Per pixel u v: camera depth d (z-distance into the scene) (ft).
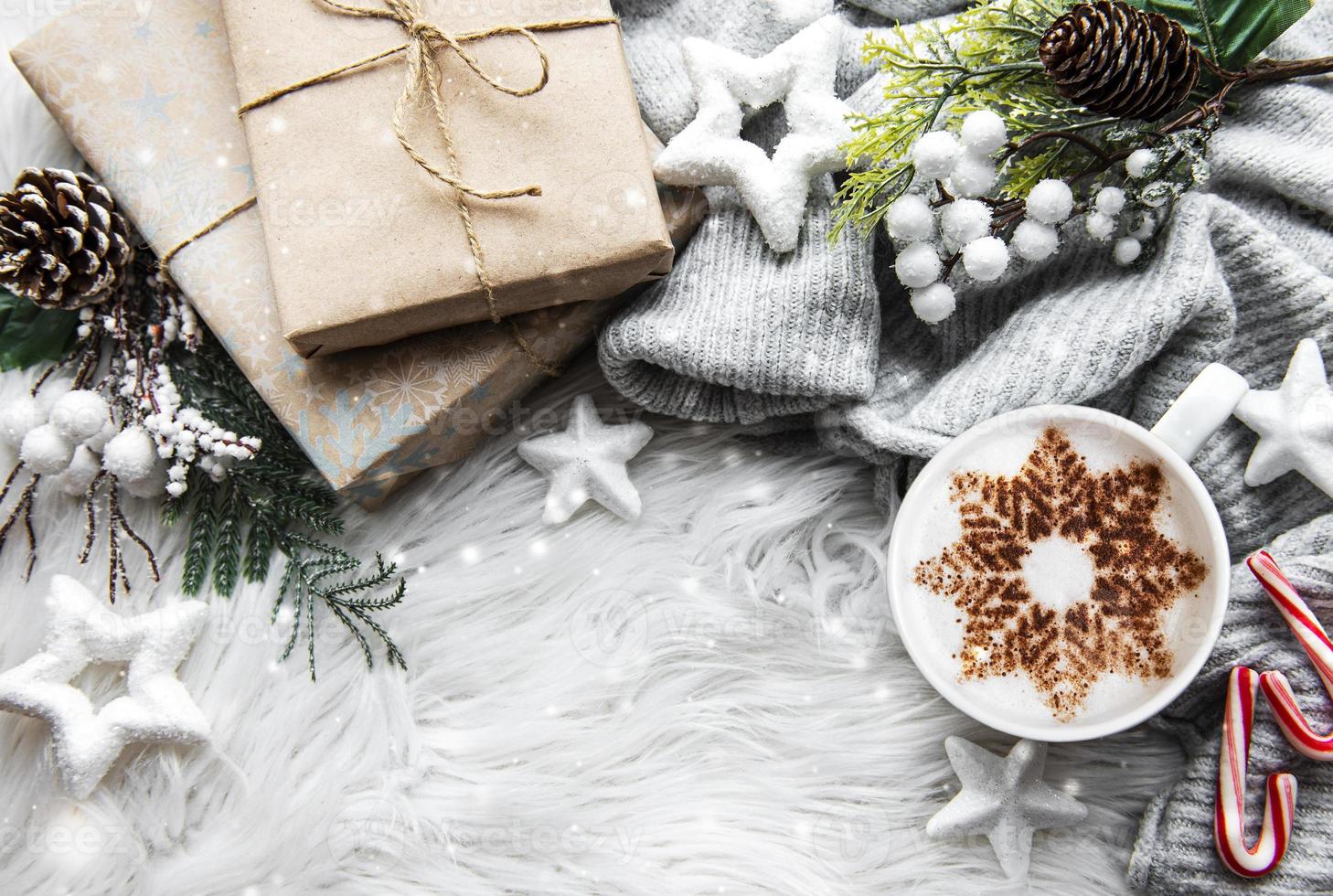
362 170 2.02
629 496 2.18
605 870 2.17
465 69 2.03
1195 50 1.94
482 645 2.20
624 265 2.03
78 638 2.14
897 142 2.01
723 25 2.18
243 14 2.04
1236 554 2.12
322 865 2.16
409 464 2.14
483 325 2.10
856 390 2.11
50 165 2.22
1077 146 2.06
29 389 2.20
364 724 2.19
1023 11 2.03
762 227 2.08
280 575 2.20
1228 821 2.03
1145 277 2.08
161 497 2.21
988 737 2.17
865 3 2.20
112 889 2.16
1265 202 2.14
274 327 2.10
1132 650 2.02
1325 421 2.01
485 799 2.18
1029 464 2.04
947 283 2.14
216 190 2.12
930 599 2.05
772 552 2.23
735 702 2.20
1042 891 2.15
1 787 2.16
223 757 2.17
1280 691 2.02
